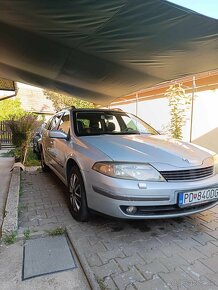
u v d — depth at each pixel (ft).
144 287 6.72
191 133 24.47
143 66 14.97
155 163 8.92
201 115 25.53
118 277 7.13
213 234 9.69
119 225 10.41
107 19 9.17
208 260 7.97
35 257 8.16
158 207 8.75
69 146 12.06
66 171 12.07
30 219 11.07
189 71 15.52
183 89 25.32
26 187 16.42
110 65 15.70
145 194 8.48
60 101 57.41
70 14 9.04
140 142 11.03
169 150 10.18
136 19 8.99
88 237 9.39
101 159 9.19
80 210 10.36
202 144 25.52
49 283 6.93
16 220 10.51
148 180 8.62
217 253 8.38
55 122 17.43
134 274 7.27
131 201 8.48
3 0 8.51
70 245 8.95
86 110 14.87
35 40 13.15
